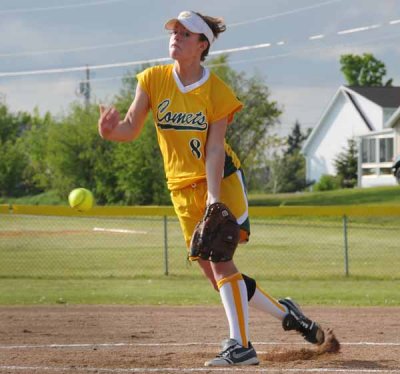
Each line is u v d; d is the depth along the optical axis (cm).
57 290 3741
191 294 3534
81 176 14612
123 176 13375
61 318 2664
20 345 2020
